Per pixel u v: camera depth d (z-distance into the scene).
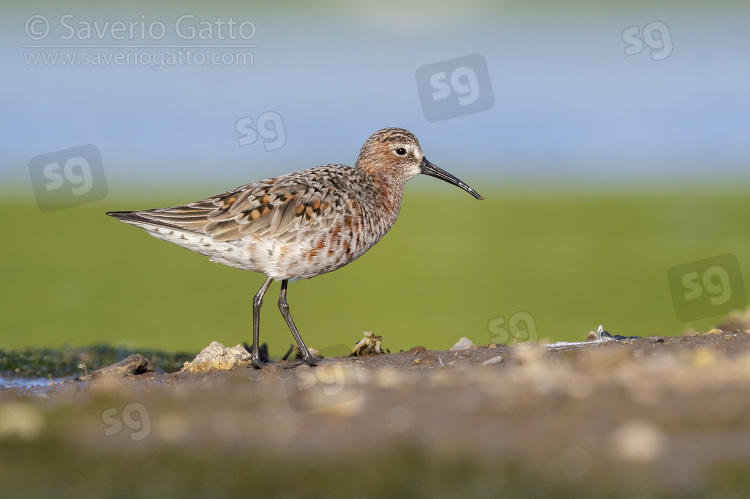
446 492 6.55
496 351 11.20
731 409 7.69
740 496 6.33
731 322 12.26
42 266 23.45
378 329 17.73
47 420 8.41
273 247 11.38
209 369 11.16
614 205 32.53
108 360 13.48
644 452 6.94
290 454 7.32
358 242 11.95
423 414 8.02
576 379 8.79
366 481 6.77
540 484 6.60
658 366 9.12
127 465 7.25
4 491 6.83
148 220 11.38
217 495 6.71
